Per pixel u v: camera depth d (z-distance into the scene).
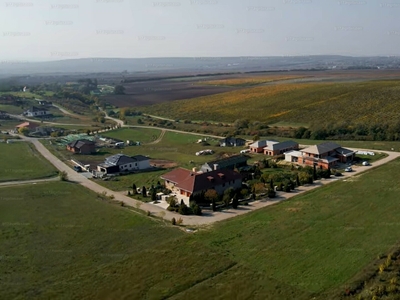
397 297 34.28
